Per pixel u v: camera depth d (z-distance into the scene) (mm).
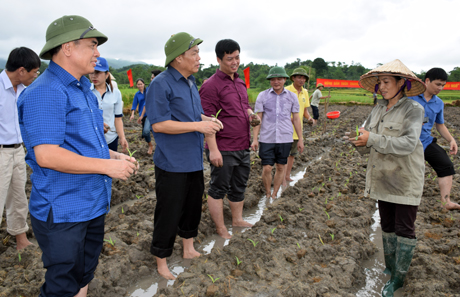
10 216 3256
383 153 2498
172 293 2629
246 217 4621
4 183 3020
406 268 2688
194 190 3020
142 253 3266
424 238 3646
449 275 2891
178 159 2707
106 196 2121
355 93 45562
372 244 3584
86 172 1791
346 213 4402
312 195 5055
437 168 4105
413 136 2426
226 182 3752
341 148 9016
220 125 2680
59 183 1844
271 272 2957
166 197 2752
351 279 2934
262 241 3477
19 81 3049
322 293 2664
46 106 1701
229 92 3594
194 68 2729
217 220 3887
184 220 3180
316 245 3467
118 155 2262
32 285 2688
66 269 1888
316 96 12648
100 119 2139
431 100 3908
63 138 1756
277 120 4844
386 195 2680
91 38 1887
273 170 6559
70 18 1850
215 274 2883
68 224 1891
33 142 1694
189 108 2779
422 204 4688
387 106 2736
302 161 7812
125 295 2797
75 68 1878
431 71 3727
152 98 2584
